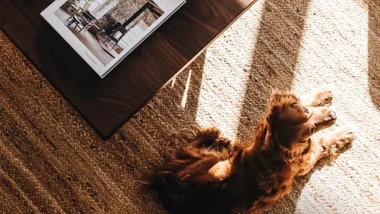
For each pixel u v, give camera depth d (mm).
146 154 1845
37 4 1411
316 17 1960
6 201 1775
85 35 1398
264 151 1437
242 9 1419
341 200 1854
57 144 1820
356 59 1946
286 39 1943
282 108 1386
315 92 1902
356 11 1956
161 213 1828
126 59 1395
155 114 1862
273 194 1556
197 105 1882
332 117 1479
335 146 1854
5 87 1835
